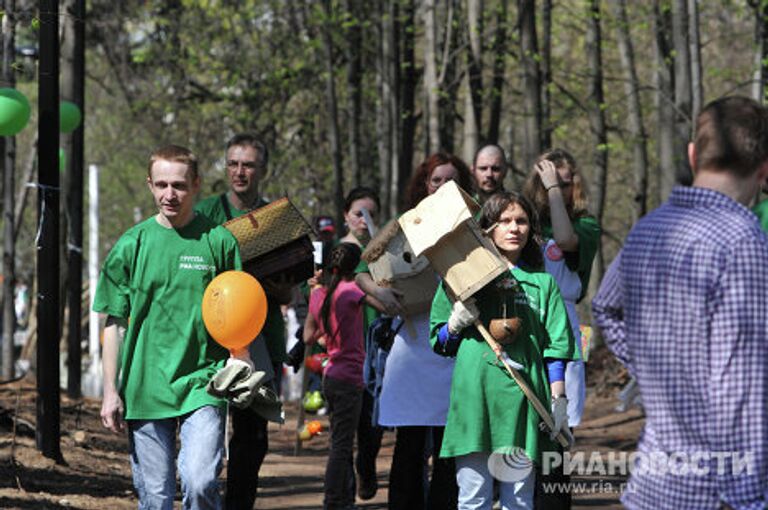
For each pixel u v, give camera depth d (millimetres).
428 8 43750
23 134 75938
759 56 43031
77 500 16844
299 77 55938
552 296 12453
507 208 12562
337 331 16641
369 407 17625
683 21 37062
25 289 69375
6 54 23359
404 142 51750
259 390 12305
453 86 47781
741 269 7527
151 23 56719
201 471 11758
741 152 7828
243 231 14852
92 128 78688
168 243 12156
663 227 7887
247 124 57094
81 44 28812
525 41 43188
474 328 12445
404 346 14773
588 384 38344
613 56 65250
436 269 12344
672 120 41812
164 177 12078
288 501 18625
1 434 20531
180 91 57844
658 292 7777
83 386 40469
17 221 38375
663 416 7730
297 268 14898
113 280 12188
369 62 56094
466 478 12414
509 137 63281
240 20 55062
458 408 12344
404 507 14820
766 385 7453
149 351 12109
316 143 60281
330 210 60688
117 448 23141
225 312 11914
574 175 14773
